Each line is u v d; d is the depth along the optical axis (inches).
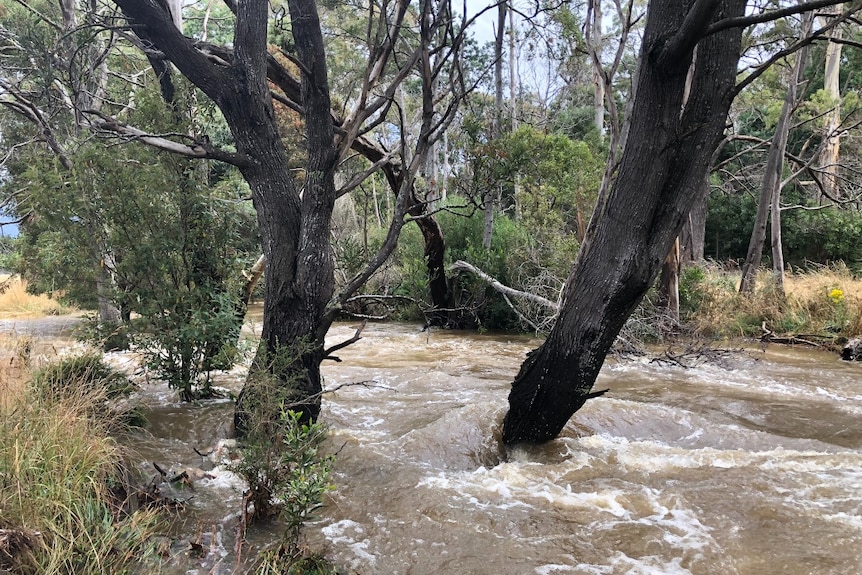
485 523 159.6
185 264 252.5
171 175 247.9
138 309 243.9
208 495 177.3
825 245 804.6
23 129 560.4
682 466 204.1
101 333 241.4
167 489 176.2
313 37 203.2
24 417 150.2
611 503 172.2
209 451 211.5
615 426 245.1
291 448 151.4
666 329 474.0
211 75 206.2
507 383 323.9
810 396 299.0
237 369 327.6
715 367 372.8
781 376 347.3
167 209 247.9
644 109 185.5
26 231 423.5
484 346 458.3
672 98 182.9
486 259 544.4
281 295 210.5
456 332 538.0
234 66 210.2
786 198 863.7
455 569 137.6
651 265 191.6
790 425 252.2
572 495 177.9
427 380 328.8
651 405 262.1
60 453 144.6
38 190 237.5
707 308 516.1
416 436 222.7
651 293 493.0
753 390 311.1
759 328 490.9
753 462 207.5
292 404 187.3
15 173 529.7
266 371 189.0
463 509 167.6
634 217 189.5
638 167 187.9
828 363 388.5
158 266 243.1
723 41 182.7
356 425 247.6
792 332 470.3
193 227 253.8
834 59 807.1
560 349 204.1
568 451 216.2
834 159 816.3
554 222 577.3
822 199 834.8
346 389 307.3
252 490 159.2
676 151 189.6
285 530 147.6
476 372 357.1
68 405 167.6
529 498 176.4
